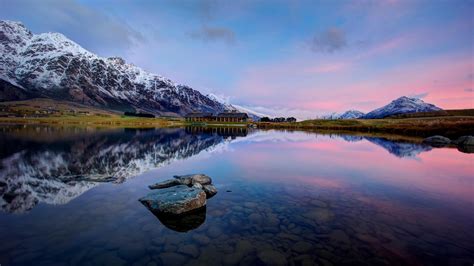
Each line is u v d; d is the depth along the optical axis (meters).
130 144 37.50
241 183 15.48
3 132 53.62
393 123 88.31
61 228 8.87
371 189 14.30
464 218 10.09
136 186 14.58
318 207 11.30
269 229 9.04
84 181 15.68
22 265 6.62
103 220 9.62
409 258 7.20
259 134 67.06
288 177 17.09
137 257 7.14
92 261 6.88
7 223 9.20
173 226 9.23
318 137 54.91
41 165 20.69
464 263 6.96
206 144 39.34
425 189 14.34
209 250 7.58
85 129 72.38
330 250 7.61
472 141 36.56
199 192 11.56
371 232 8.80
